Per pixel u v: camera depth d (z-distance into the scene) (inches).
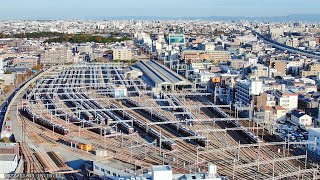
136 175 7190.0
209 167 6722.4
